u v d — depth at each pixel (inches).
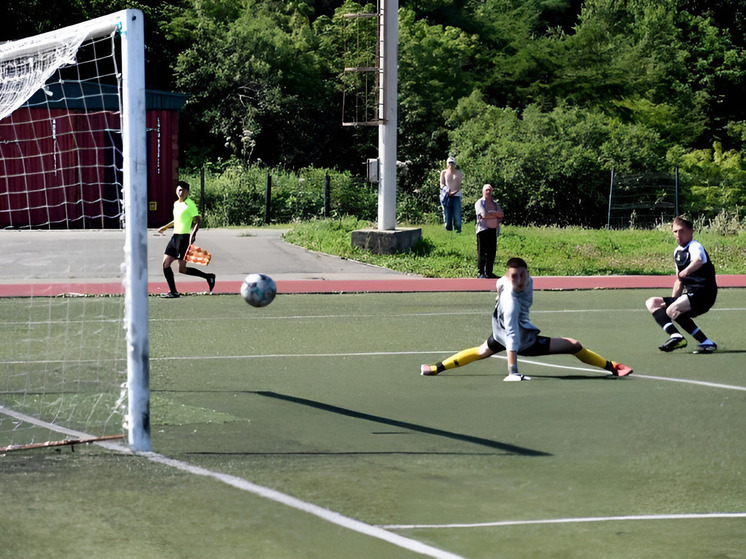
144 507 254.2
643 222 1626.5
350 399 396.5
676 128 2288.4
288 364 474.9
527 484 279.9
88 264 861.2
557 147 1560.0
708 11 2755.9
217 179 1473.9
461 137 1665.8
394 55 959.6
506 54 2332.7
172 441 327.0
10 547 224.7
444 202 1116.5
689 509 257.1
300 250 973.2
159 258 908.6
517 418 361.7
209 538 231.5
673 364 472.4
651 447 320.8
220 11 2142.0
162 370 458.9
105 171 1187.3
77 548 224.4
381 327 597.3
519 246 1034.1
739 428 346.3
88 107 1178.0
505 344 432.5
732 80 2571.4
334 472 290.5
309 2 2425.0
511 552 224.2
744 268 956.0
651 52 2410.2
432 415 367.6
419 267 892.6
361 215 1429.6
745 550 226.2
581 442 327.9
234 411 374.3
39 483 274.5
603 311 670.5
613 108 2256.4
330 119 2068.2
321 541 230.2
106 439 323.0
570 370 458.6
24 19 1663.4
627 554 223.3
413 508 257.0
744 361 480.4
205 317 634.8
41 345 526.0
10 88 403.2
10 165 1160.8
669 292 788.0
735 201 1879.9
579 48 2303.2
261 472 289.4
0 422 356.8
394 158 971.3
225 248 976.9
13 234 1037.2
